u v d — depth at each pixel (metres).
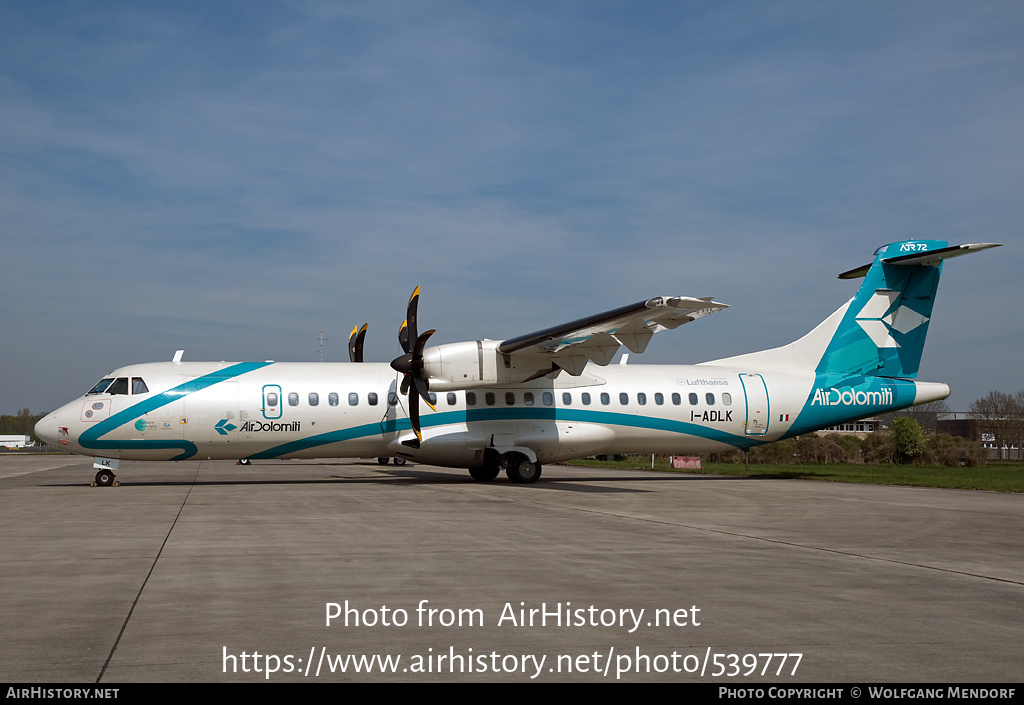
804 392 24.08
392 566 8.63
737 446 24.05
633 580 7.91
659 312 17.62
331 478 24.84
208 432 20.41
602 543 10.45
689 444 23.55
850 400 24.34
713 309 17.34
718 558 9.30
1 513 13.76
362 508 14.75
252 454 21.09
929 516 14.20
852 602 6.99
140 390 20.20
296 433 20.88
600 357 20.86
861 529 12.18
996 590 7.53
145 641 5.66
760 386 23.84
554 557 9.29
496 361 20.50
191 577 7.95
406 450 21.36
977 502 17.20
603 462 43.91
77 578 7.88
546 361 20.77
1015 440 75.56
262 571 8.29
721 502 16.78
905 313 24.91
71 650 5.41
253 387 20.73
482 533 11.33
